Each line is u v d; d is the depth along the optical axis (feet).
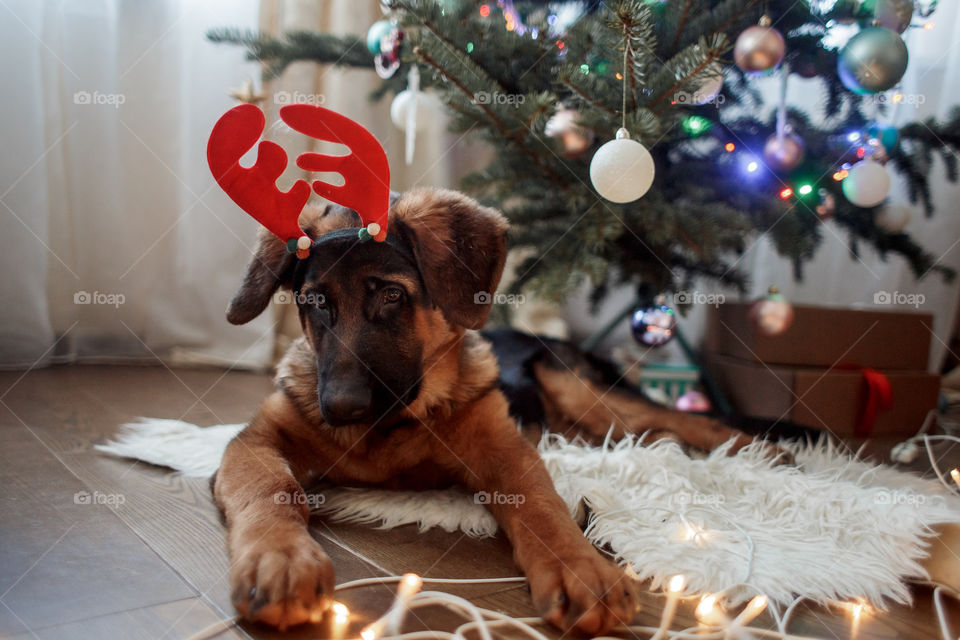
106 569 3.95
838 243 11.29
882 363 9.11
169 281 11.03
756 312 8.12
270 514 4.05
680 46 6.70
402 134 11.99
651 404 7.36
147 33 10.53
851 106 7.77
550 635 3.47
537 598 3.61
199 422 7.64
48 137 10.06
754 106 8.21
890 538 4.50
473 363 5.60
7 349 9.80
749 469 5.87
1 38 9.32
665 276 7.64
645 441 7.22
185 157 10.80
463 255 5.20
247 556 3.55
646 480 5.61
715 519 4.89
